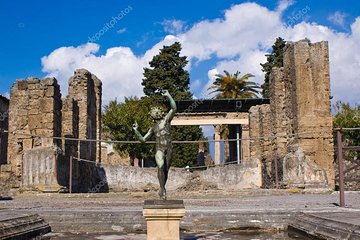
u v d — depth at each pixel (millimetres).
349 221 11633
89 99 36344
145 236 13961
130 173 36344
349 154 40938
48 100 27594
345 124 45938
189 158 61594
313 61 30578
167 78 61500
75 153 30828
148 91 61844
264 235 13945
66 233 14773
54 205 19969
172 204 10453
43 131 27359
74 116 32031
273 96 34344
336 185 31172
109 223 15336
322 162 29578
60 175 26484
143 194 25609
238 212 15688
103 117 50438
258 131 38250
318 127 29859
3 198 23844
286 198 22844
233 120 50469
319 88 30219
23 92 29719
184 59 63188
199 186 35875
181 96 59812
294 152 28984
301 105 30078
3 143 41844
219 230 15125
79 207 18938
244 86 66562
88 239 13359
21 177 27625
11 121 30953
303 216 14484
